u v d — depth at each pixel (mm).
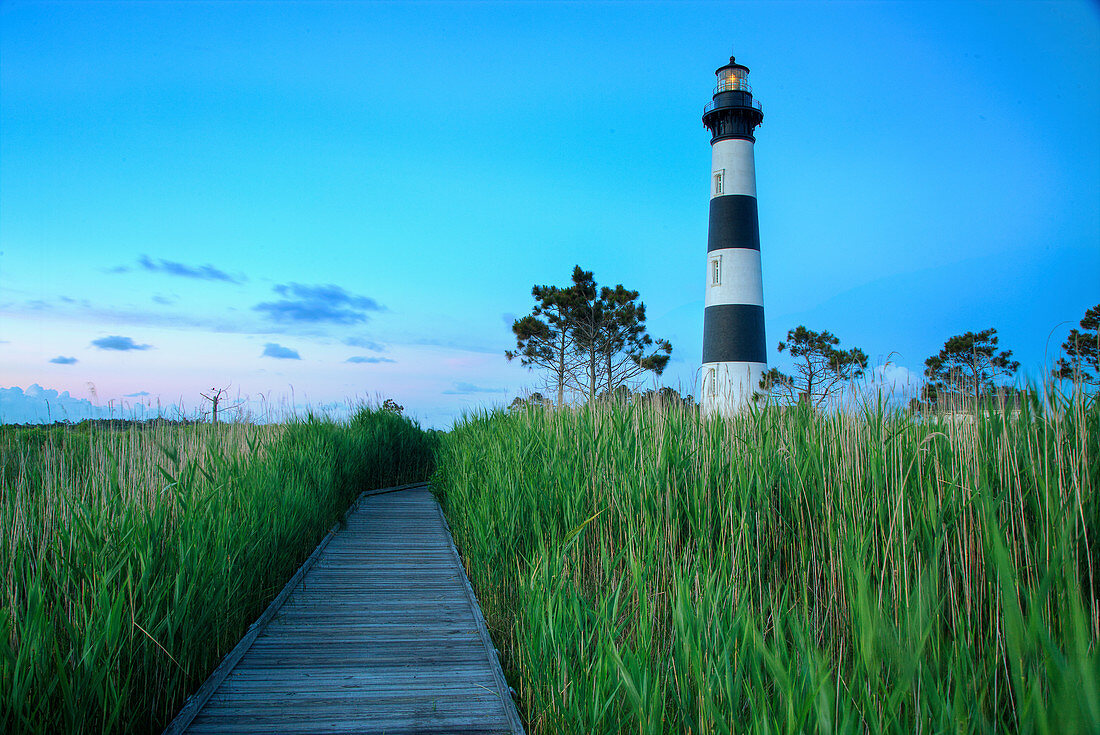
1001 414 3150
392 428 13312
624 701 2291
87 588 2916
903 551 2396
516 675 3619
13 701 2264
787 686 1633
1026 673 1657
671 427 4645
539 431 6340
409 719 3105
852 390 3852
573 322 20438
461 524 6852
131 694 2830
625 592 3398
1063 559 1606
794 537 3324
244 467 5418
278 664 3764
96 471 3928
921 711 1571
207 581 3449
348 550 7051
